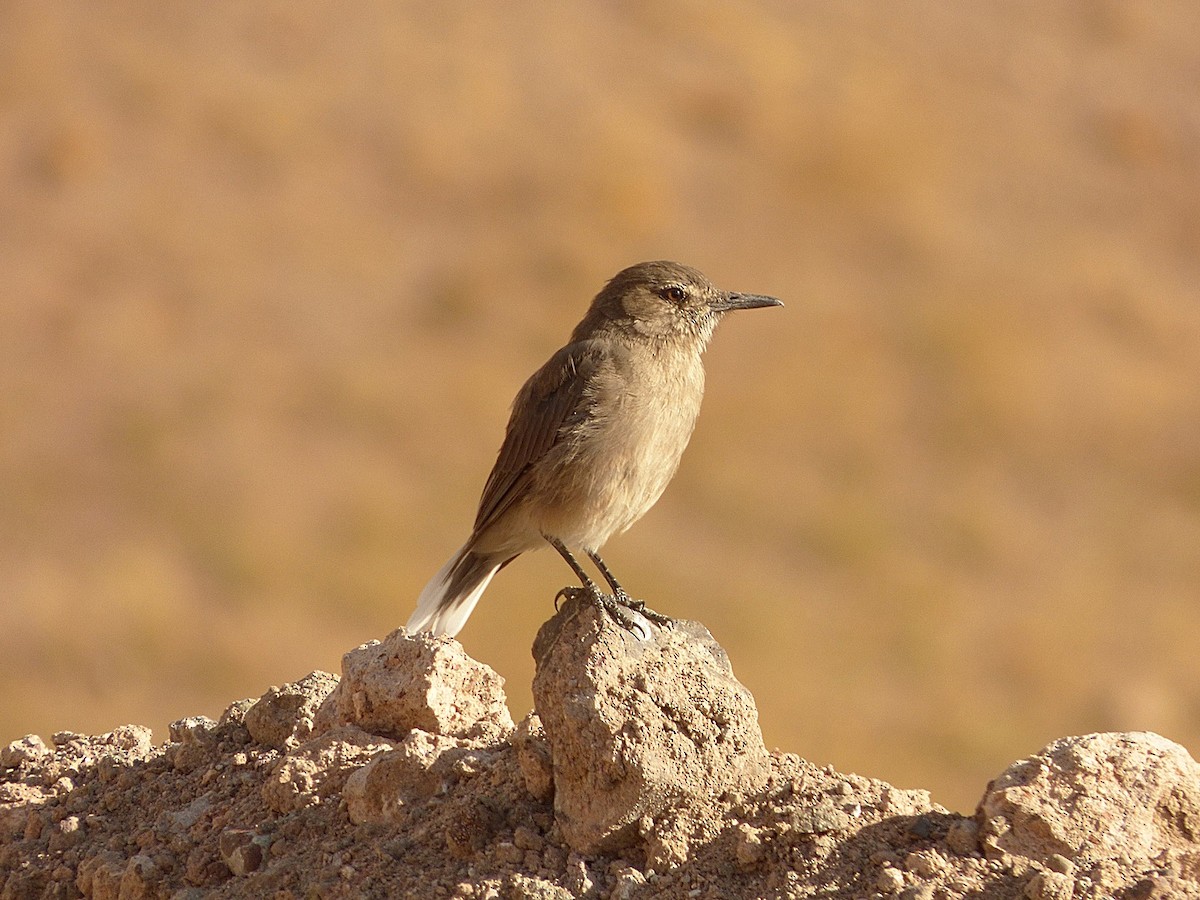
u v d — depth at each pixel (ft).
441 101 160.25
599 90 165.37
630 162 151.53
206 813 25.18
